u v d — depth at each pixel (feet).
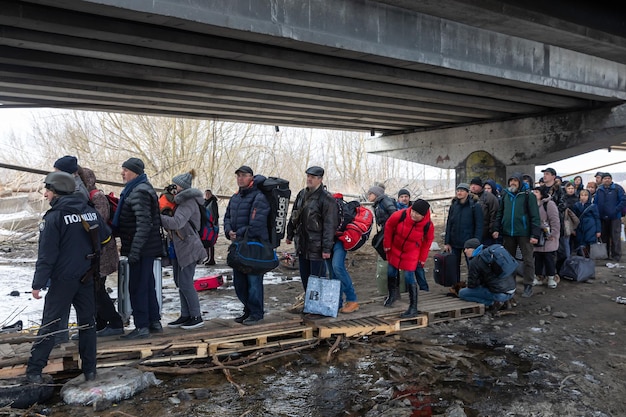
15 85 33.63
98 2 19.48
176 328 20.67
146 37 24.57
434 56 30.14
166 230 20.51
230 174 80.43
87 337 15.98
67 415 14.74
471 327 24.07
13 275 34.83
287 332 20.85
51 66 28.78
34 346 15.49
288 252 44.75
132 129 74.38
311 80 34.58
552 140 50.49
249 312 21.80
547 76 37.47
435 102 45.80
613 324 24.68
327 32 25.54
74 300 15.72
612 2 27.17
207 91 37.83
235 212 21.20
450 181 122.11
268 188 20.98
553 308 27.63
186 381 17.53
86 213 15.57
